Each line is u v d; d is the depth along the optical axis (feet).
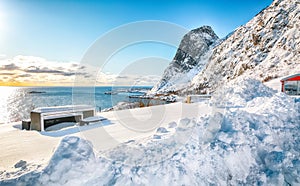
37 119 15.61
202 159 8.92
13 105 83.56
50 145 11.30
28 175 6.81
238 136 10.49
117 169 7.75
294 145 10.98
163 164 8.27
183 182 7.92
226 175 8.79
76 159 7.37
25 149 10.59
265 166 9.66
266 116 12.90
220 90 16.01
